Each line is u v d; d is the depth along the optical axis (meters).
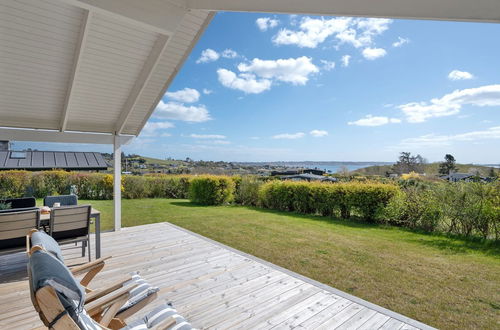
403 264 4.12
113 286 2.02
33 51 4.04
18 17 3.58
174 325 1.71
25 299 3.04
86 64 4.48
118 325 1.87
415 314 2.81
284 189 8.71
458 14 1.46
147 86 5.39
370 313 2.77
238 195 10.36
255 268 3.90
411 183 6.76
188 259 4.26
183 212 8.41
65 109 4.96
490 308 2.91
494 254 4.51
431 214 5.91
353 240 5.35
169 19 3.18
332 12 1.96
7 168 11.48
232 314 2.75
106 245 4.96
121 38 4.23
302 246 5.00
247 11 2.46
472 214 5.29
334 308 2.86
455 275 3.72
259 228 6.33
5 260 4.34
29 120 5.20
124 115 5.71
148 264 4.06
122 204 10.05
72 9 3.64
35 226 3.50
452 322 2.67
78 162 13.42
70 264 4.09
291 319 2.66
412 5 1.59
